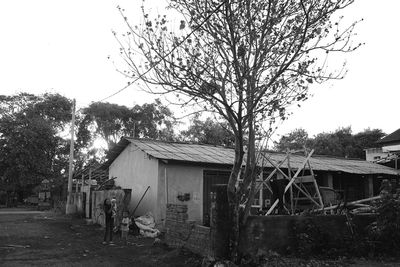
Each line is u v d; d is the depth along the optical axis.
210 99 8.43
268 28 8.28
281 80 8.45
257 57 8.41
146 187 17.03
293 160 20.66
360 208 12.45
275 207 13.12
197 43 8.42
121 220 15.06
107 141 44.66
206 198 17.06
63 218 22.00
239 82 8.27
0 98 40.81
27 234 14.70
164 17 8.38
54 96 43.94
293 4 8.20
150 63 8.38
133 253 10.79
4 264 9.20
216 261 8.48
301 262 8.59
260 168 10.52
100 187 21.39
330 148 42.56
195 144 20.05
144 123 44.19
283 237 9.27
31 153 37.91
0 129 37.84
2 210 32.56
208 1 8.24
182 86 8.30
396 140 35.03
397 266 8.38
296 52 7.99
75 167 41.12
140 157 18.09
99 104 44.22
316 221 9.62
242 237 8.89
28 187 41.16
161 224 15.68
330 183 20.94
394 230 9.45
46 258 10.05
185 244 10.43
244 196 9.32
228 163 17.05
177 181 16.45
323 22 8.11
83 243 12.64
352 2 8.34
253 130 8.85
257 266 8.45
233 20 8.24
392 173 22.61
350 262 8.73
